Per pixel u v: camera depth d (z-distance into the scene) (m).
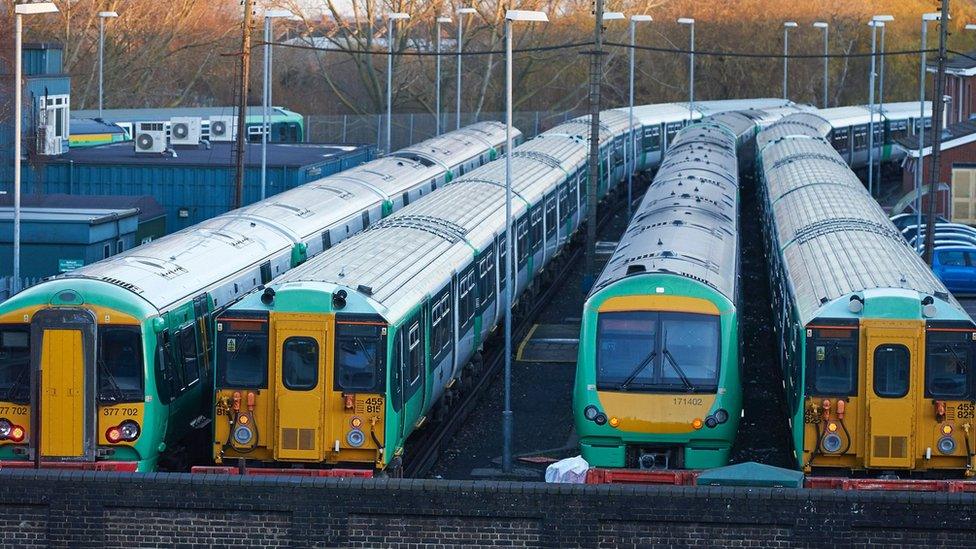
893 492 52.56
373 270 70.50
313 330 64.19
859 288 66.12
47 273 102.56
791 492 52.62
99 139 160.88
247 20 115.44
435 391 76.38
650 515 52.91
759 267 140.38
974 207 158.00
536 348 106.75
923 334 64.06
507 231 82.19
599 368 68.88
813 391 65.06
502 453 81.56
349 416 64.44
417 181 127.88
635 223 91.38
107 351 64.62
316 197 103.62
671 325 68.88
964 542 52.12
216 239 81.88
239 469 61.47
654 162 198.00
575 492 53.03
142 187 134.00
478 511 53.28
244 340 64.56
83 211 107.75
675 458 69.44
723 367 68.44
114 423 64.62
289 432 64.25
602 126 168.88
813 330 65.00
